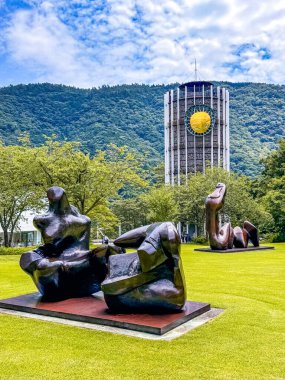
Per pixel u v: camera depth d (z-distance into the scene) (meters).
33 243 40.00
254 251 21.70
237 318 7.01
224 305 8.04
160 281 6.71
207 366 4.89
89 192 24.69
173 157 58.38
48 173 23.75
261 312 7.49
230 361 5.05
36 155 23.67
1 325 6.57
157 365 4.90
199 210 35.69
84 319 6.66
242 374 4.67
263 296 9.00
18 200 25.39
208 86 57.47
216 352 5.34
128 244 7.33
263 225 36.19
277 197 34.47
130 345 5.55
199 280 11.26
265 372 4.73
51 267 7.55
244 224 23.98
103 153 26.33
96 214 28.09
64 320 6.80
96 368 4.83
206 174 36.53
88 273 8.11
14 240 38.62
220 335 6.03
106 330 6.20
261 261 16.31
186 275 12.22
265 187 41.81
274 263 15.55
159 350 5.38
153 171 66.62
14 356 5.24
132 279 6.57
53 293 7.70
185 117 56.81
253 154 82.00
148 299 6.58
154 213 33.56
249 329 6.37
